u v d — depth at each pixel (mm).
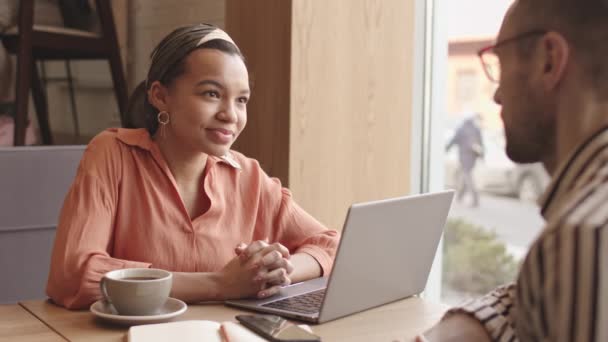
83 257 1472
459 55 6102
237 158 1805
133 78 3691
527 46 840
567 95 803
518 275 799
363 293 1386
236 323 1275
